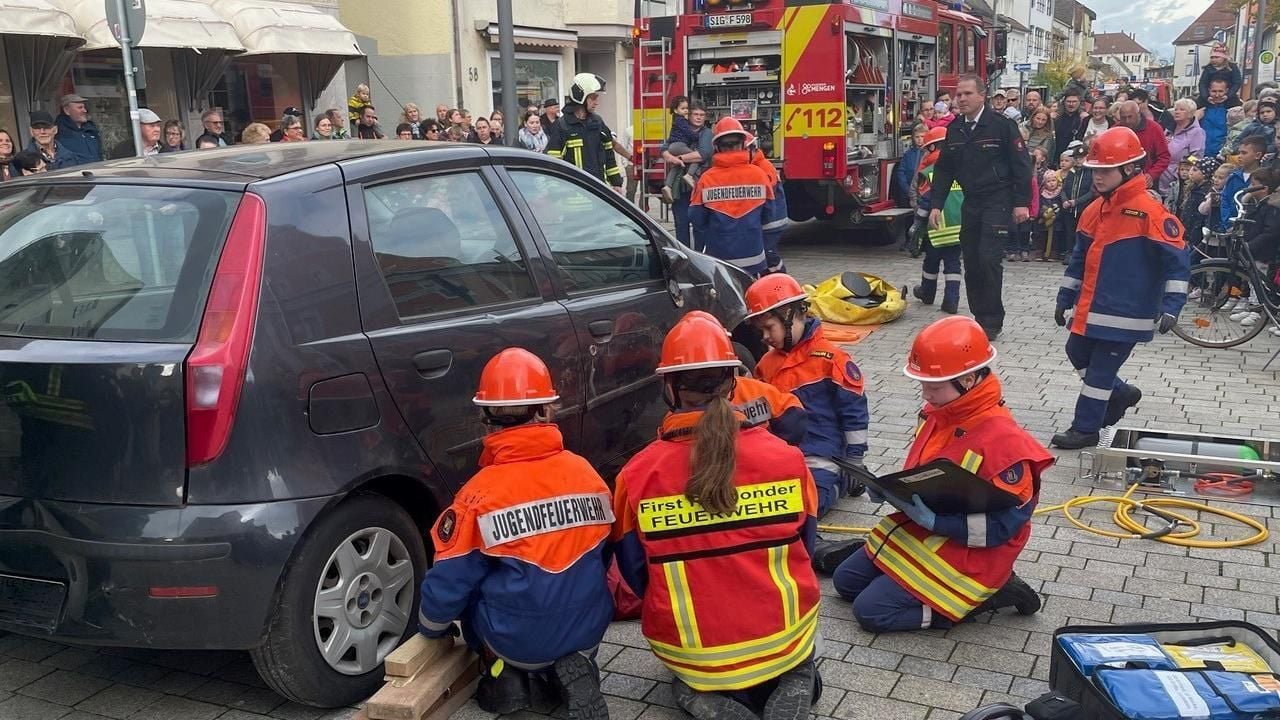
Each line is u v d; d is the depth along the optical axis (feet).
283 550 10.06
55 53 37.96
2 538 10.34
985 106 27.68
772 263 28.35
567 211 14.71
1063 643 10.29
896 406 22.56
